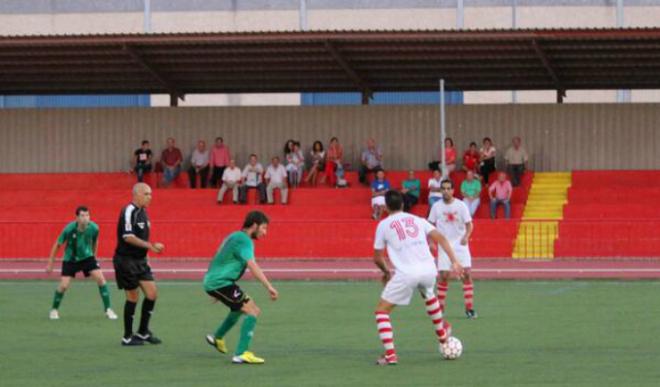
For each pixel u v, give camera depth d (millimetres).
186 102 73250
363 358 22625
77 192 61719
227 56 57594
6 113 66250
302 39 52938
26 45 54000
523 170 59938
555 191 60250
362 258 50031
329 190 59906
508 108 63812
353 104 68375
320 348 24188
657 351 23328
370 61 58312
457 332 26641
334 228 50312
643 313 30500
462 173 60719
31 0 68562
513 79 61781
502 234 50781
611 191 59281
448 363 21797
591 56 56562
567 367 21188
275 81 62656
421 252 21734
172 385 19609
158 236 50344
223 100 73062
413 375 20375
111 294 37281
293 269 45562
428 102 70812
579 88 62719
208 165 62344
